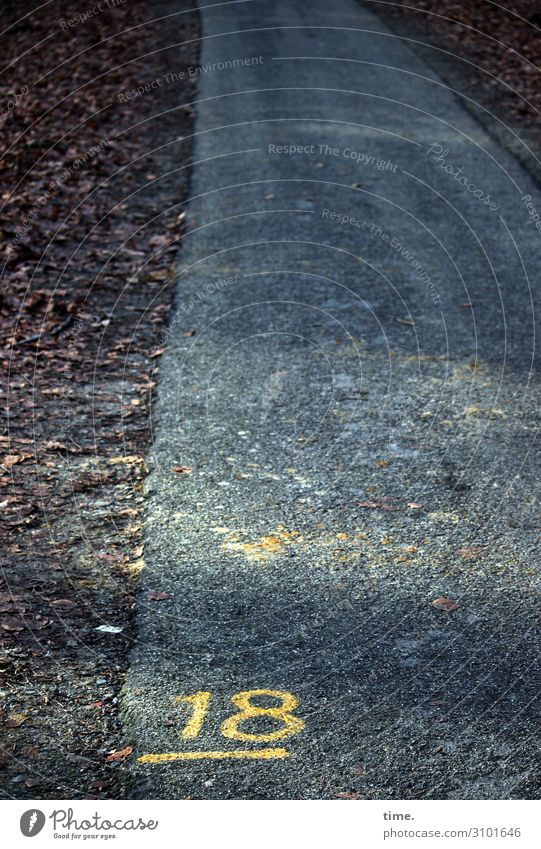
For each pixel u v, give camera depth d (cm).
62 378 558
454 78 1284
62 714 299
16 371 565
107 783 275
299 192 894
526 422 502
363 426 498
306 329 621
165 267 737
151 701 305
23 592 358
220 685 313
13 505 422
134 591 361
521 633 338
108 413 515
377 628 341
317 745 289
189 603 354
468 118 1120
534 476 448
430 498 430
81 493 434
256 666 322
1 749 285
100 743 288
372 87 1237
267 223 820
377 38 1491
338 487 440
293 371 563
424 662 324
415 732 294
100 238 796
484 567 377
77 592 359
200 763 282
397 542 395
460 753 287
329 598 357
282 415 511
